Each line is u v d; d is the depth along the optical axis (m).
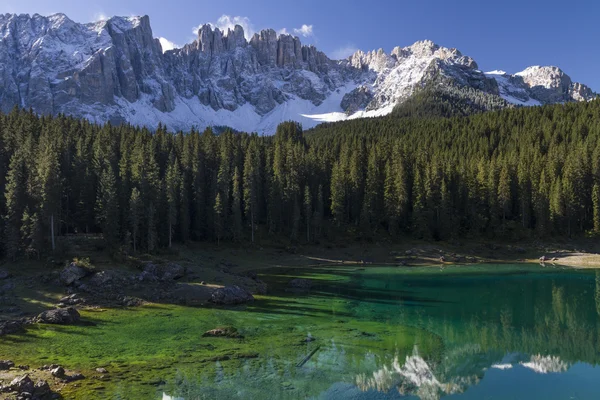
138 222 75.81
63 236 76.38
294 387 26.97
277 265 96.00
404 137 194.00
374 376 29.17
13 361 30.69
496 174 129.88
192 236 105.94
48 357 31.72
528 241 115.81
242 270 87.00
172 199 87.31
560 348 35.94
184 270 64.75
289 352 33.88
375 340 37.75
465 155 161.38
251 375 28.72
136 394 24.91
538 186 122.38
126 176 88.25
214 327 41.28
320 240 115.56
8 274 56.88
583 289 65.69
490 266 95.56
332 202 122.56
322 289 64.69
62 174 89.56
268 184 122.50
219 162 124.62
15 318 42.66
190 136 146.12
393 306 52.38
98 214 78.06
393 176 121.25
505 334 40.22
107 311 47.34
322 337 38.34
